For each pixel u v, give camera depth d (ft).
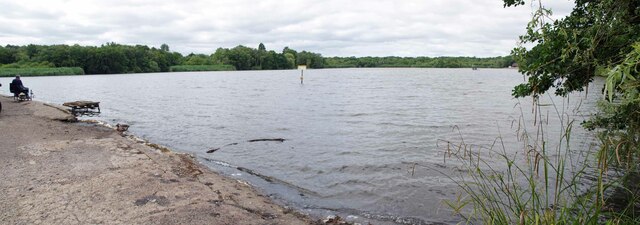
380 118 72.49
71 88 179.83
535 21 16.84
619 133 12.92
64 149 35.12
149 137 53.88
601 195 11.43
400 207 25.44
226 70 508.53
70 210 20.42
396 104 100.17
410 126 61.98
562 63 17.28
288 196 27.76
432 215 23.88
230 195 24.45
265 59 542.16
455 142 47.60
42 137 41.70
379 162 37.60
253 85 202.28
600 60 15.80
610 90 8.18
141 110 89.51
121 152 34.04
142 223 18.90
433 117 72.95
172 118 74.84
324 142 48.85
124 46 453.58
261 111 85.46
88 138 41.86
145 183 24.94
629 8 15.48
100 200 21.88
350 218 23.52
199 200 22.26
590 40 15.90
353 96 128.77
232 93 145.07
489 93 137.18
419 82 225.35
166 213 20.16
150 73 449.89
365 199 27.20
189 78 302.66
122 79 285.64
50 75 348.79
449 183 30.12
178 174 27.84
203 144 48.24
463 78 282.77
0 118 55.88
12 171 27.63
